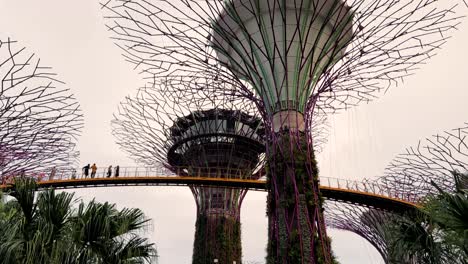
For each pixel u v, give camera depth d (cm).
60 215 1039
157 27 1891
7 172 2125
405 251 1400
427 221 1343
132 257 1095
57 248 946
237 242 4078
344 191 3509
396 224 1540
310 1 2078
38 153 2189
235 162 4341
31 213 1052
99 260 1018
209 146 4316
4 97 1756
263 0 2222
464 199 952
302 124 1973
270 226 1781
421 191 2766
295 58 2119
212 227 4059
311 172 1830
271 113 2028
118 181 3762
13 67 1652
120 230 1083
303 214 1719
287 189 1773
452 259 1248
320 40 2200
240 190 4338
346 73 2045
